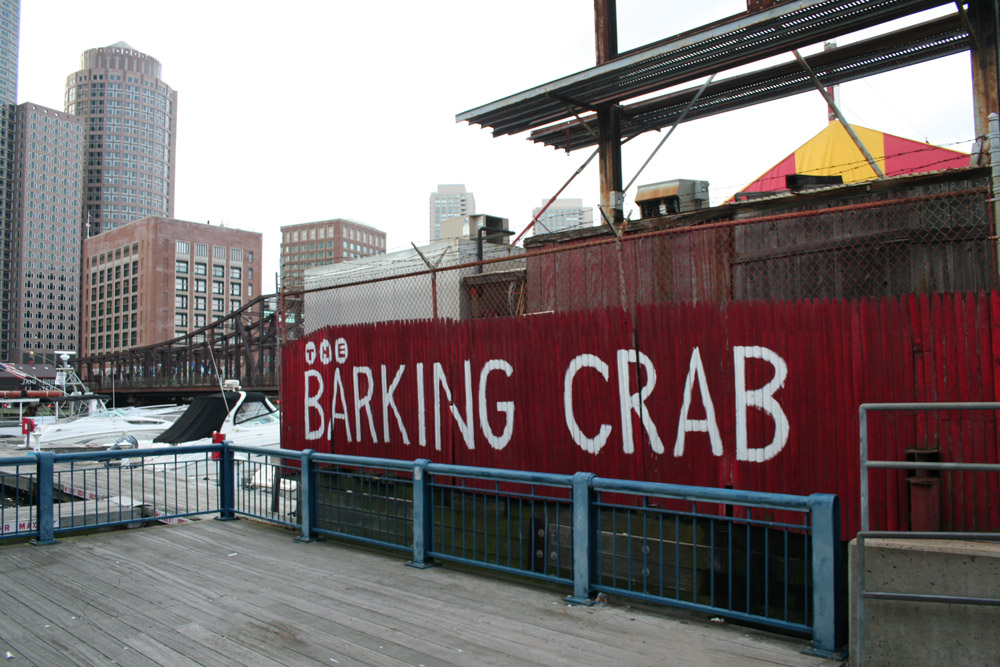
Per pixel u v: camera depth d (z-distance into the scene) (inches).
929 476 190.7
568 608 204.7
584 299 315.9
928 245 226.7
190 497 478.9
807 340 213.5
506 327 293.4
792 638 177.8
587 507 208.7
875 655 154.0
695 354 236.8
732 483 227.0
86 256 5890.8
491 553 294.4
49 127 7687.0
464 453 308.8
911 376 196.2
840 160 508.4
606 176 397.4
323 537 306.2
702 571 231.8
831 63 382.0
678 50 315.9
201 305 5236.2
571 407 271.0
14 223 7450.8
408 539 321.7
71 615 200.5
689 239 281.1
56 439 902.4
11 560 267.0
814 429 211.0
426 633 183.8
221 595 219.8
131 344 5167.3
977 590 145.9
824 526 166.9
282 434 410.9
